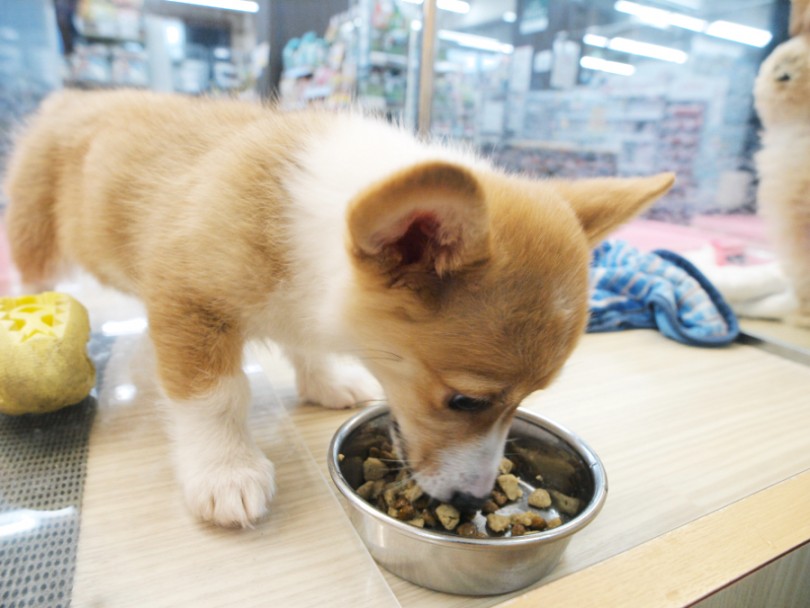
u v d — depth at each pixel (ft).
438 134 1.60
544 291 0.72
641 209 0.88
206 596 0.72
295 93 1.85
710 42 1.95
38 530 0.80
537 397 1.26
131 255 1.02
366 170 0.82
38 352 0.98
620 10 2.12
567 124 2.23
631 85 2.25
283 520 0.86
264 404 1.18
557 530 0.72
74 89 1.46
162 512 0.86
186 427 0.90
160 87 1.80
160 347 0.89
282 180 0.85
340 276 0.78
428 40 1.73
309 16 1.85
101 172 1.06
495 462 0.83
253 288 0.84
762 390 1.35
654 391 1.32
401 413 0.83
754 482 0.99
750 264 1.85
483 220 0.62
